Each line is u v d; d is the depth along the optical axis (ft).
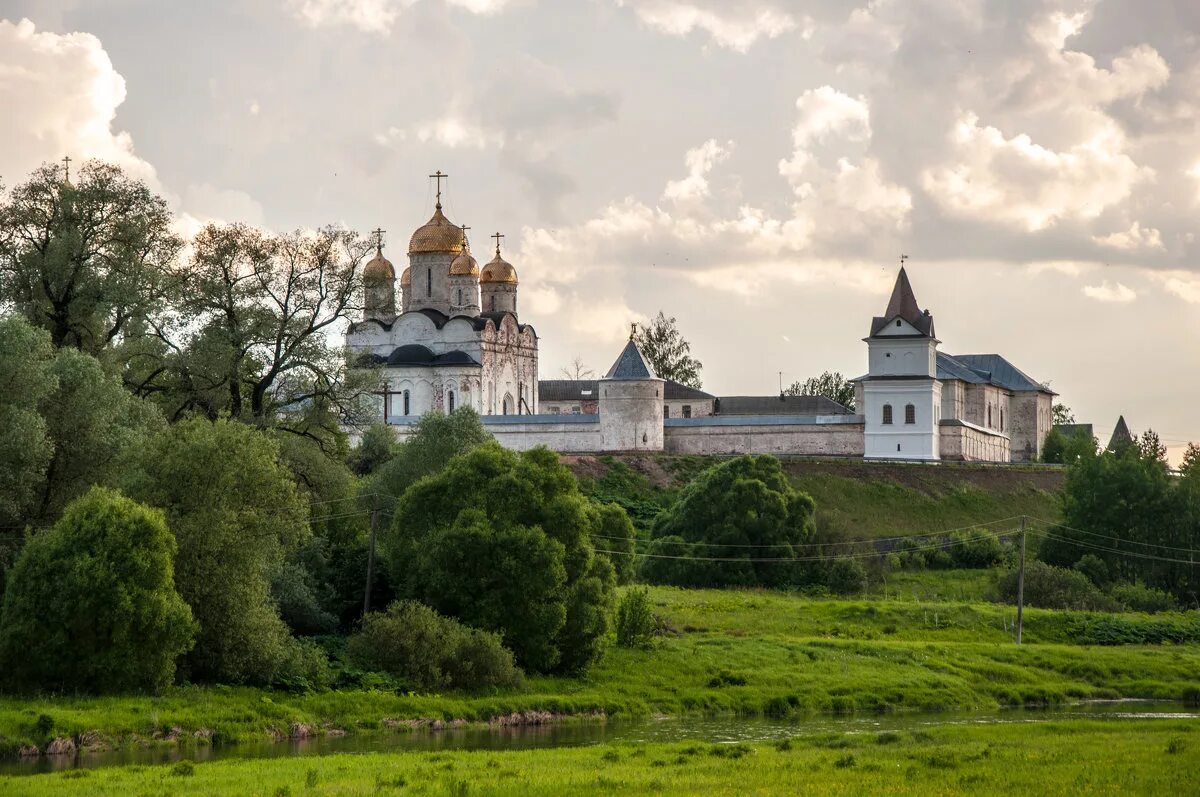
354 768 164.14
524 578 247.09
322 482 281.13
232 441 225.15
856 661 286.87
